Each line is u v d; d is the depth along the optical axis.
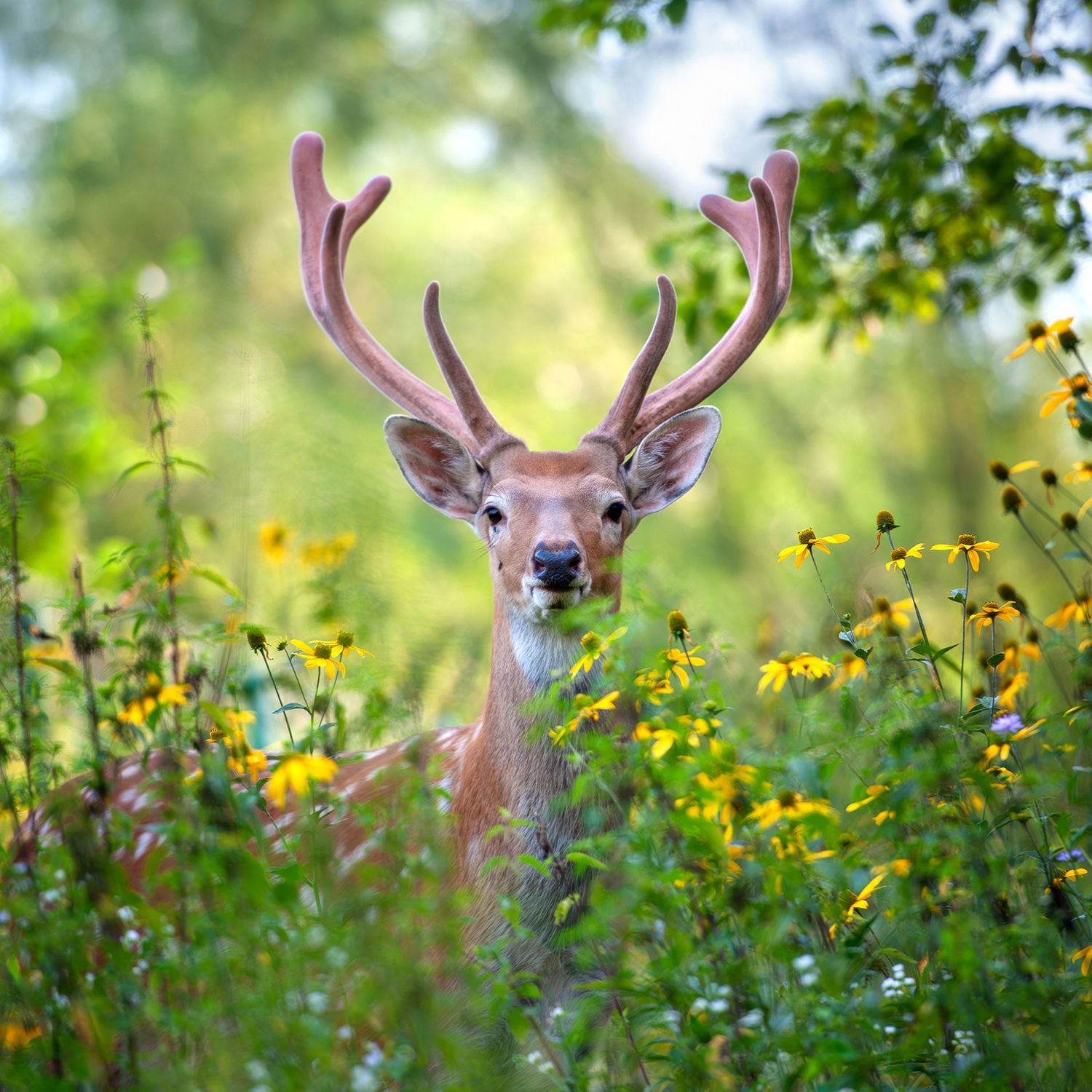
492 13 40.53
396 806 6.66
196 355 32.03
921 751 6.01
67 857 6.01
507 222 43.94
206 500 27.27
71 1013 5.77
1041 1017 5.72
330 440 17.45
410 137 42.69
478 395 9.03
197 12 39.94
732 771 5.75
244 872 5.77
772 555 35.22
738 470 36.38
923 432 33.88
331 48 41.00
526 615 7.98
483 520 8.73
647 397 9.76
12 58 39.41
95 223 38.59
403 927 5.87
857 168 12.70
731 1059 5.73
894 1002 5.82
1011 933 5.88
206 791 6.11
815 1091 5.63
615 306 40.38
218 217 39.16
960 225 12.74
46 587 16.22
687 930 5.88
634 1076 6.60
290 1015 5.45
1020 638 8.75
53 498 17.81
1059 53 11.70
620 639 6.45
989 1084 5.54
